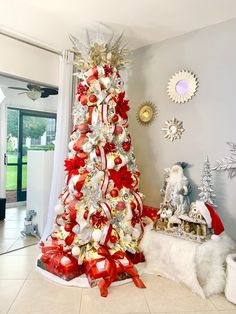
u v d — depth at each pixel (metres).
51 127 5.43
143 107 2.91
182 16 2.30
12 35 2.67
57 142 2.93
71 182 2.27
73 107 2.74
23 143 5.09
